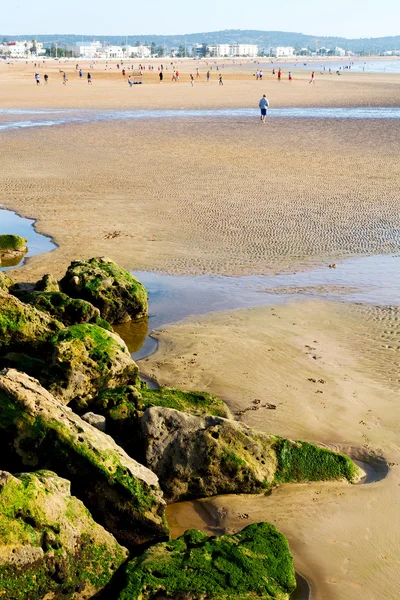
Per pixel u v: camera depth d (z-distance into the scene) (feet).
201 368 48.55
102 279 57.21
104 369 40.32
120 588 27.20
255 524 31.12
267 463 35.78
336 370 48.19
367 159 128.57
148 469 32.91
